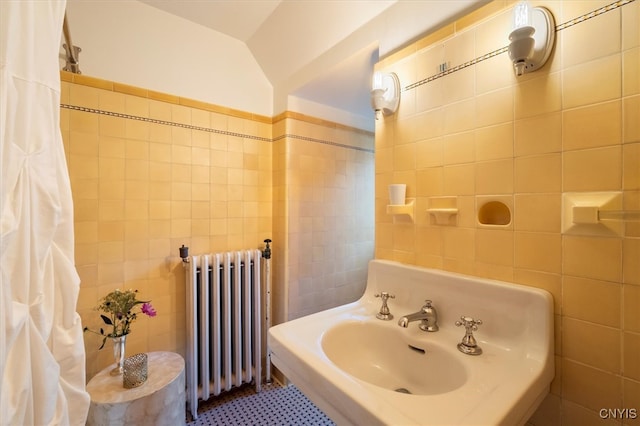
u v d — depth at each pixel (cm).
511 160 78
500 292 76
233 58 173
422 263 99
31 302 53
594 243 65
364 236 217
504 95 79
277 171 185
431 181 97
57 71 58
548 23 70
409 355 87
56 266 60
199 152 162
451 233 91
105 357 136
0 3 47
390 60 111
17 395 48
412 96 103
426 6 100
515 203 77
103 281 135
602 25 64
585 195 66
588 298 65
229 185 173
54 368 56
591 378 65
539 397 63
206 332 153
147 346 147
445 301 89
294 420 149
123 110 139
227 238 172
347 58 134
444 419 49
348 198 208
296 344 78
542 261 72
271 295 188
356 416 54
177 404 122
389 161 110
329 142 197
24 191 51
